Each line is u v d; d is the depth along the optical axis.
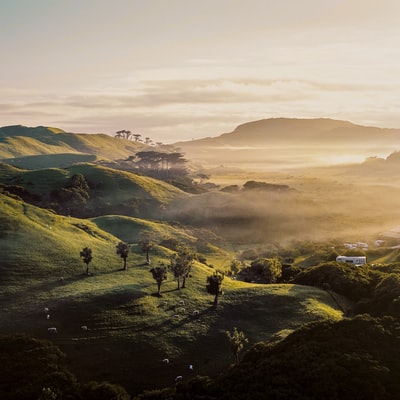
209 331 82.62
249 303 93.06
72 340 78.38
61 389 64.06
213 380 61.53
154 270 98.94
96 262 118.31
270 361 60.22
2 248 117.56
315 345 61.56
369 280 103.50
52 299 92.56
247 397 53.41
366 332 64.62
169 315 87.81
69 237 135.75
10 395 62.88
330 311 88.94
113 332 80.88
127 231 183.00
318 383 53.19
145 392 63.09
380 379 53.09
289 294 96.31
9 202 155.00
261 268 139.50
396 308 80.00
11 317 85.31
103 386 64.38
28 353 72.44
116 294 94.12
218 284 93.50
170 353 75.56
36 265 110.06
